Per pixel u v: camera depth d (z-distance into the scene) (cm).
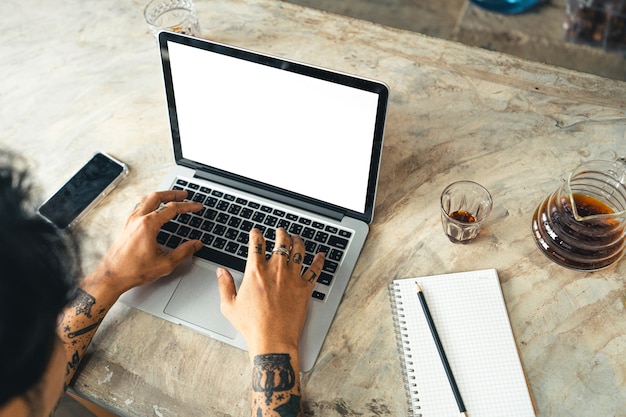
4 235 39
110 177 95
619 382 72
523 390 71
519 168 90
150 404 75
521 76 100
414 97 100
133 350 79
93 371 78
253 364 72
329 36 110
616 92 97
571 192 76
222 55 79
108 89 109
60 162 100
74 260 45
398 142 95
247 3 116
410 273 82
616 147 91
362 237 85
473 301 78
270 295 75
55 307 43
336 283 81
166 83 86
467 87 100
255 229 82
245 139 86
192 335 79
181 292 82
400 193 90
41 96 109
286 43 109
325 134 80
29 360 42
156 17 115
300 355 76
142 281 81
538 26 104
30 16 121
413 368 74
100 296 78
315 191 87
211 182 93
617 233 75
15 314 39
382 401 73
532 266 81
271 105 81
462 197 87
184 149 93
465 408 71
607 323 76
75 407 94
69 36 117
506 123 95
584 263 79
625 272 79
